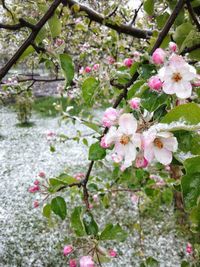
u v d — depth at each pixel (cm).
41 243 545
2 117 1327
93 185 250
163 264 476
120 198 639
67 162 876
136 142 76
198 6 125
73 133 1078
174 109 68
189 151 75
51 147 397
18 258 518
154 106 80
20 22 91
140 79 89
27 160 904
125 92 95
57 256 514
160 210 590
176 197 540
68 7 140
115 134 77
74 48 307
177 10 95
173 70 75
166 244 516
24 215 632
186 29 110
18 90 331
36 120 1276
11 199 696
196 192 65
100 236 109
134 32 181
